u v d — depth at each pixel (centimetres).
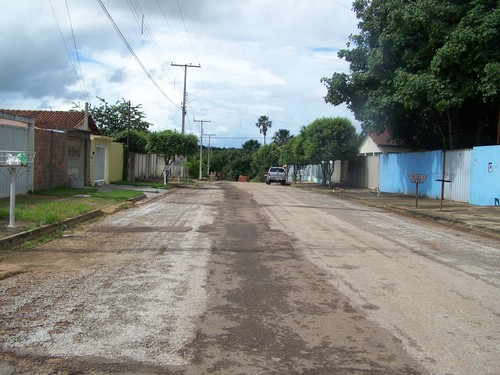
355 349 457
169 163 3909
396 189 2939
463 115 2447
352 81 2495
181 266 777
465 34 1856
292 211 1727
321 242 1047
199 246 960
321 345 464
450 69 2016
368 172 3559
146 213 1554
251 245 988
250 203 2055
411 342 477
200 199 2259
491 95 1889
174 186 3450
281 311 563
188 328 499
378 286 683
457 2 2012
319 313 559
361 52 2539
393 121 2627
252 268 777
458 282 718
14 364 409
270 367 414
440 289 675
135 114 5022
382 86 2336
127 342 458
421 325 526
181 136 3600
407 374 407
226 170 9719
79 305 564
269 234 1145
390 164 3038
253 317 539
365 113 2459
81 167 2527
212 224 1306
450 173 2261
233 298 609
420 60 2153
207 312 552
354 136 3641
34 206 1380
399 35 2159
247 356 435
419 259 889
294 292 643
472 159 2033
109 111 4972
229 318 534
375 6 2394
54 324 500
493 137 2633
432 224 1485
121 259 823
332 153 3559
